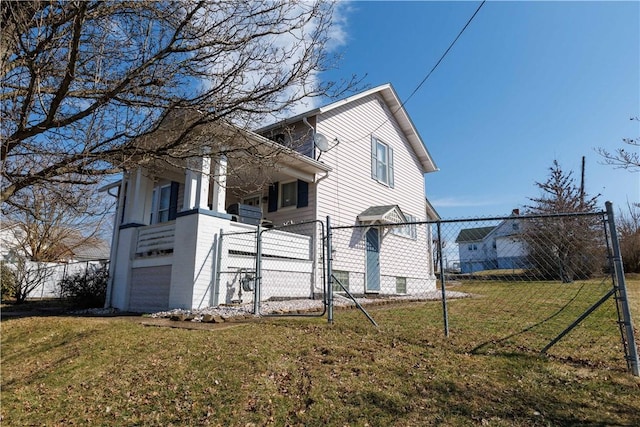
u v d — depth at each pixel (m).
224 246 8.02
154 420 3.22
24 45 3.16
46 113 3.33
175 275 7.82
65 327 6.22
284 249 9.45
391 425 2.81
